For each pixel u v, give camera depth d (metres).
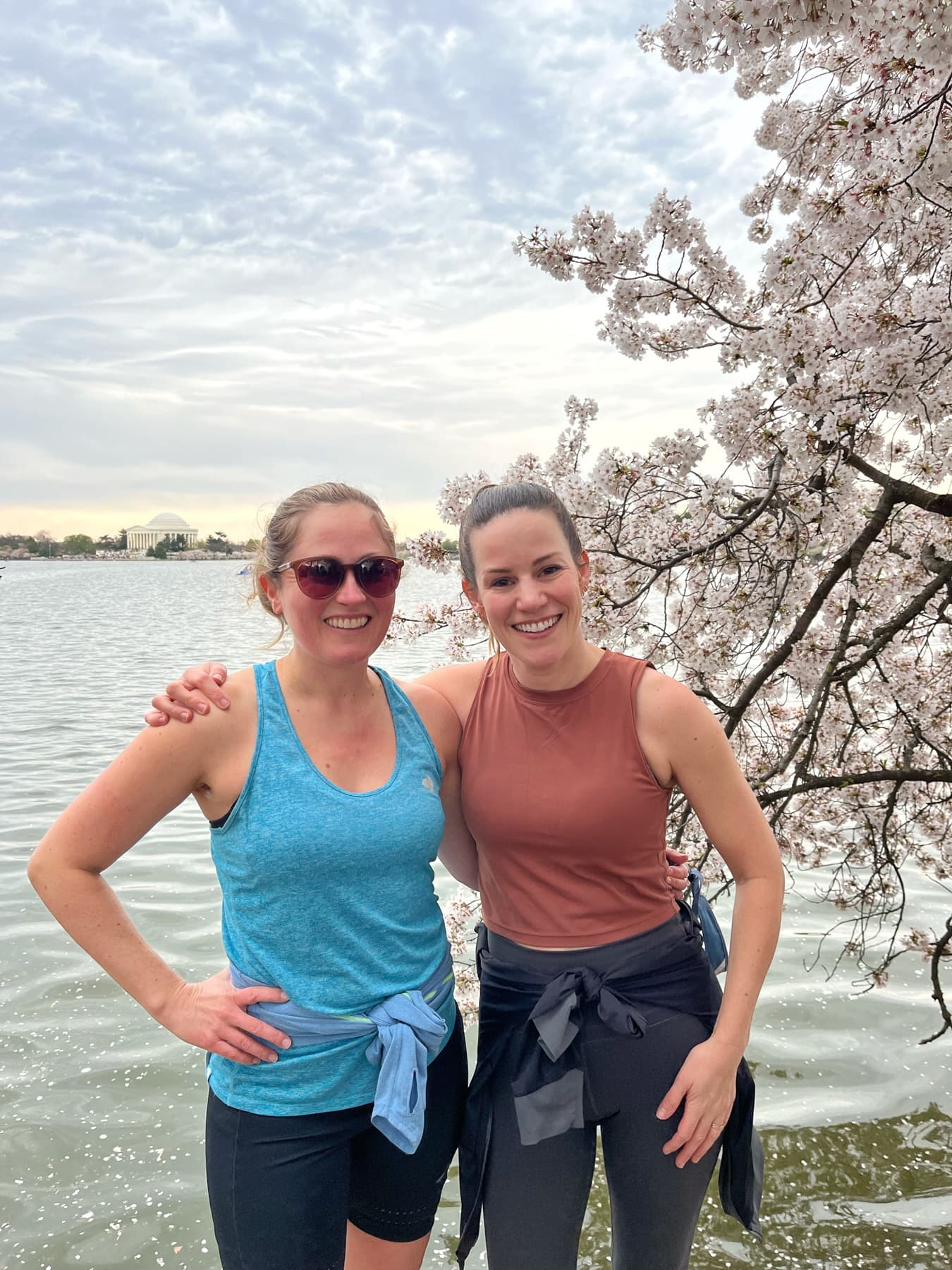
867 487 5.14
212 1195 1.79
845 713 4.74
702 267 4.32
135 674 18.06
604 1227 2.90
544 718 1.94
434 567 4.34
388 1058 1.69
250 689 1.83
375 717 1.90
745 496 4.16
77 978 4.79
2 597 54.00
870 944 5.15
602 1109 1.83
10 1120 3.51
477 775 1.97
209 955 5.12
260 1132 1.74
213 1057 1.83
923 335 3.39
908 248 4.03
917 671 4.82
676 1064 1.82
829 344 3.47
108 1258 2.78
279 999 1.72
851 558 3.54
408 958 1.82
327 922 1.73
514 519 1.88
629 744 1.88
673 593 4.34
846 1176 3.10
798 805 4.80
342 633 1.81
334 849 1.70
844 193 3.71
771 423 3.68
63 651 22.70
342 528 1.82
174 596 55.47
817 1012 4.31
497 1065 1.93
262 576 2.01
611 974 1.86
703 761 1.85
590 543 4.19
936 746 4.03
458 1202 3.09
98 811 1.68
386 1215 1.88
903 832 4.91
